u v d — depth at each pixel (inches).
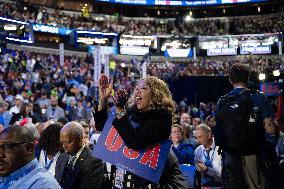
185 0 1856.5
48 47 1343.5
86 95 739.4
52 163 175.6
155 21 1801.2
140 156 114.5
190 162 224.5
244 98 140.0
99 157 122.0
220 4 1840.6
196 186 181.3
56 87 718.5
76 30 1443.2
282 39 1478.8
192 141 269.6
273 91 450.6
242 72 147.8
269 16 1712.6
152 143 112.0
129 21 1758.1
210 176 183.6
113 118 124.6
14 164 89.5
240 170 139.0
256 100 140.9
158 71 1248.8
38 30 1359.5
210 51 1549.0
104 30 1526.8
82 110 514.0
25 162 90.7
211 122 345.7
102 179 152.5
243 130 136.0
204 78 926.4
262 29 1593.3
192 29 1699.1
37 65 935.7
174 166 118.6
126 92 130.1
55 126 184.9
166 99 117.5
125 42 1526.8
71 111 512.4
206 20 1765.5
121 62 1348.4
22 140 89.9
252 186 137.6
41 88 698.8
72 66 1114.1
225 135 138.7
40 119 427.5
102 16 1750.7
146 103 116.5
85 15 1675.7
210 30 1683.1
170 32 1699.1
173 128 229.8
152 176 111.7
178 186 117.5
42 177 88.5
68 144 155.7
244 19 1732.3
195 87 930.1
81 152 157.9
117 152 119.3
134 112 118.3
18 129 91.1
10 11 1321.4
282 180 147.6
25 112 361.4
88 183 149.8
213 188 182.4
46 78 773.3
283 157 204.5
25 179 88.3
